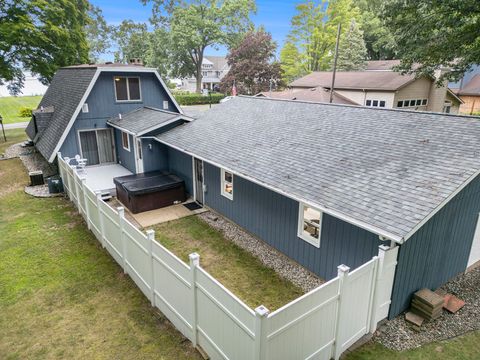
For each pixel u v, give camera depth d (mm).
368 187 6773
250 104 14375
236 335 4441
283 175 8266
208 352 5316
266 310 3875
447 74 18984
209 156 10602
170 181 12734
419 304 6379
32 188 14047
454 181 6039
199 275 4977
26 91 68938
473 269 8359
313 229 8516
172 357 5457
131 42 59594
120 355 5508
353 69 40656
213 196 11797
